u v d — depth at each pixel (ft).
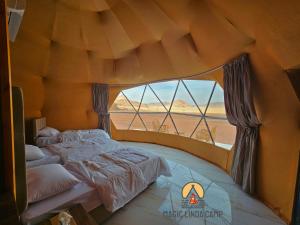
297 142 6.90
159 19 10.00
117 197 6.68
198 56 11.57
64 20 10.66
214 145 14.06
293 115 7.00
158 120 21.38
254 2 5.34
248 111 8.85
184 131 18.92
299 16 4.58
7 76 2.19
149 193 9.15
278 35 5.66
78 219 4.45
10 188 2.26
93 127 19.11
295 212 6.74
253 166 8.94
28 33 10.37
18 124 2.83
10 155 2.24
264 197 8.48
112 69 16.58
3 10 2.18
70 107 17.10
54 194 5.79
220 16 7.54
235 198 8.79
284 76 6.73
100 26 11.61
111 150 11.28
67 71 14.56
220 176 11.35
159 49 13.14
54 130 14.57
